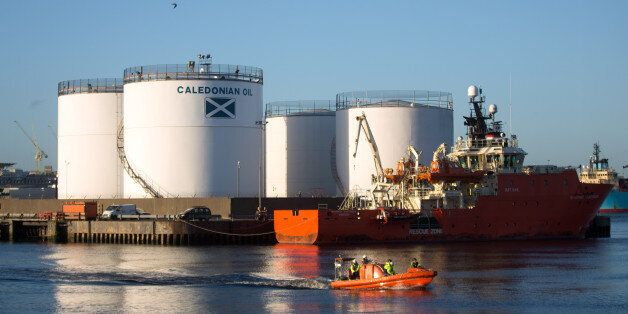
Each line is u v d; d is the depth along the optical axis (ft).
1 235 554.05
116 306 297.53
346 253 415.44
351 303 298.15
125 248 466.70
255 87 587.27
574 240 483.92
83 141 630.74
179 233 479.41
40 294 318.86
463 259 396.98
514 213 473.67
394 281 320.50
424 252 420.36
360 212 453.58
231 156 571.69
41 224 536.83
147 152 569.64
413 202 472.03
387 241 458.09
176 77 566.36
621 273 357.00
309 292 317.63
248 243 479.82
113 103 627.87
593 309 290.35
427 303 298.35
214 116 567.59
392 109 575.79
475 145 493.36
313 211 449.48
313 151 653.30
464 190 476.54
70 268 380.37
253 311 287.89
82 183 631.15
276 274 353.51
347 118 594.24
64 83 643.04
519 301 301.22
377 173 491.72
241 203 536.83
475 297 307.37
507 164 484.33
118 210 534.37
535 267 372.79
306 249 435.94
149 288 327.26
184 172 563.89
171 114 565.12
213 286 329.52
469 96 495.41
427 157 579.48
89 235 512.63
